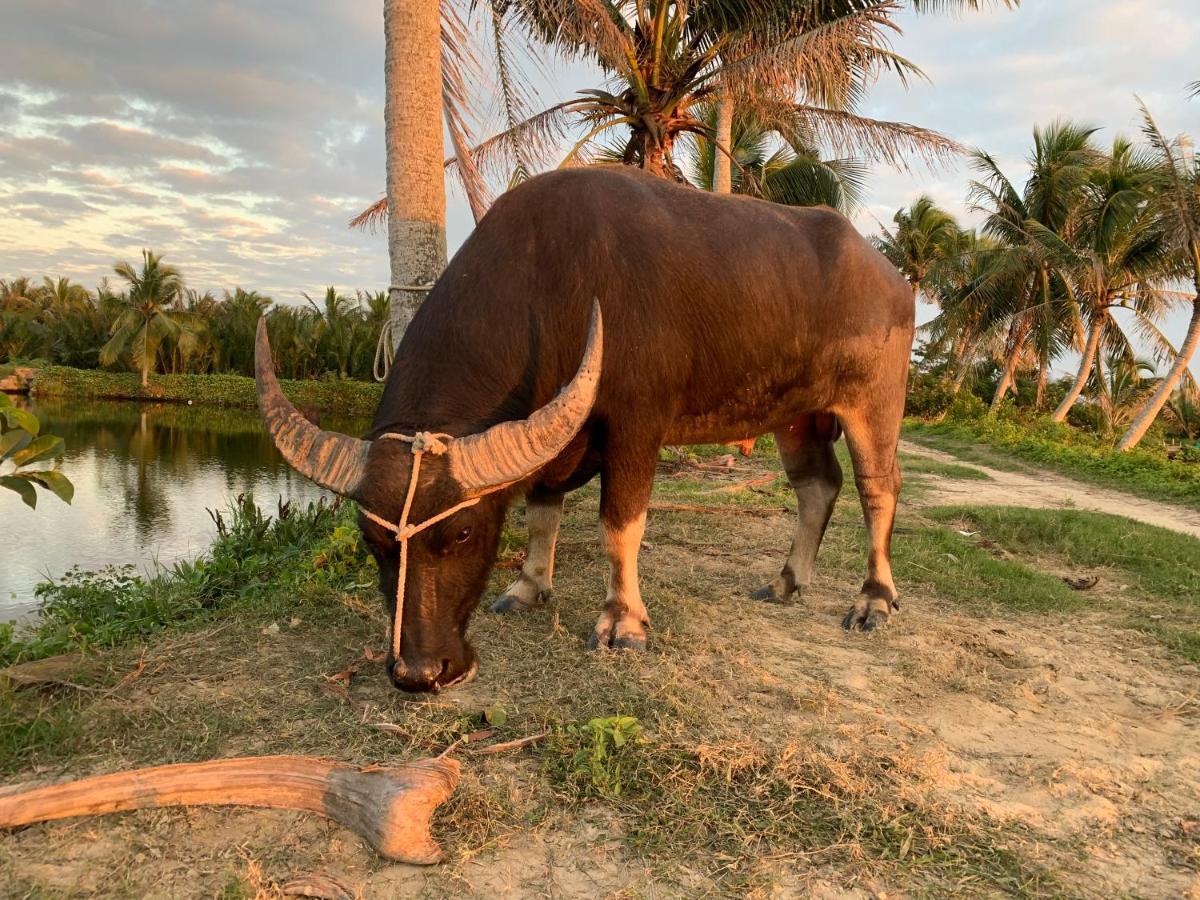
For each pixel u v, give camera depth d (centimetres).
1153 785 298
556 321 367
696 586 519
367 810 238
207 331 5269
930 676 389
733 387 415
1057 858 249
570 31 978
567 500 803
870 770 292
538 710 322
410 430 314
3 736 283
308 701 325
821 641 430
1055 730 341
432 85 587
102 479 1858
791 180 2094
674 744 299
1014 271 2681
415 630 291
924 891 230
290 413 306
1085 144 2725
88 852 231
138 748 285
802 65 1127
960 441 2378
